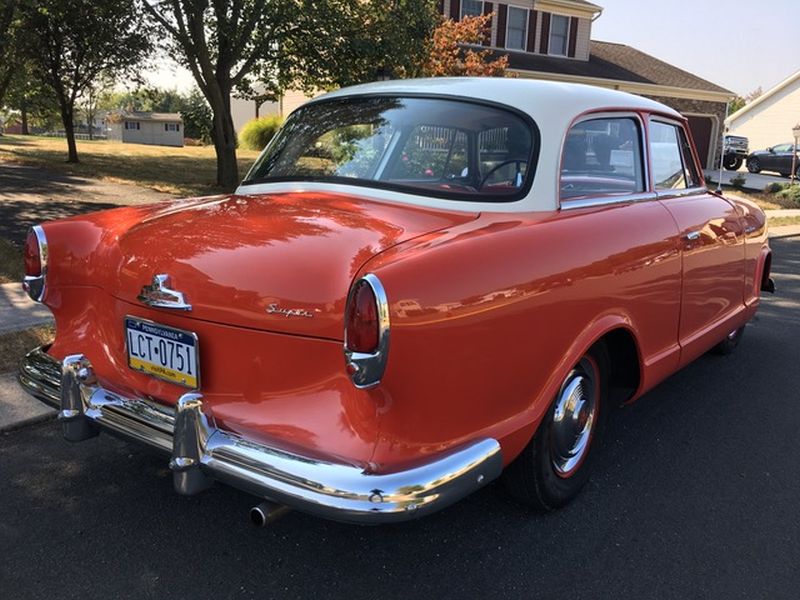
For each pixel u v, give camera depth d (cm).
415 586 248
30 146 2797
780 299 736
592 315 272
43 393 275
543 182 276
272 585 246
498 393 234
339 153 316
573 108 296
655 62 3117
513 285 231
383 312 195
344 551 268
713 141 3053
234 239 243
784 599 246
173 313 243
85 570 252
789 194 1983
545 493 284
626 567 262
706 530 288
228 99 1476
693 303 362
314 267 221
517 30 2609
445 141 295
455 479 209
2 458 333
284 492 202
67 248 287
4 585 242
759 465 349
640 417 407
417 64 1391
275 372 225
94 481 315
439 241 227
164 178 1630
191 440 221
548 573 257
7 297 564
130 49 1722
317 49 1349
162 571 253
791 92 3372
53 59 1833
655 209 331
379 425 208
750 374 487
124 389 263
